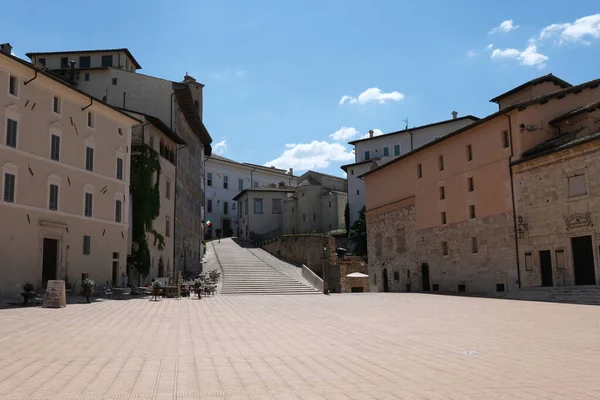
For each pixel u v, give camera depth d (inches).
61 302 1099.9
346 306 1235.9
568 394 376.5
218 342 632.4
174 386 397.7
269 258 2780.5
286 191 3961.6
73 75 2153.1
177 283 1614.2
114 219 1673.2
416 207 2193.7
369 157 3405.5
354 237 3171.8
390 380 423.5
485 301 1386.6
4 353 525.3
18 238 1291.8
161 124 1936.5
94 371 446.6
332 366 483.2
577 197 1408.7
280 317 957.8
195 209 2728.8
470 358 524.4
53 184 1417.3
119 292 1462.8
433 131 3132.4
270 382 414.9
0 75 1256.2
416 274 2178.9
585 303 1253.7
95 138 1596.9
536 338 665.0
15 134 1296.8
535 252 1539.1
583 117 1546.5
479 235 1792.6
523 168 1593.3
